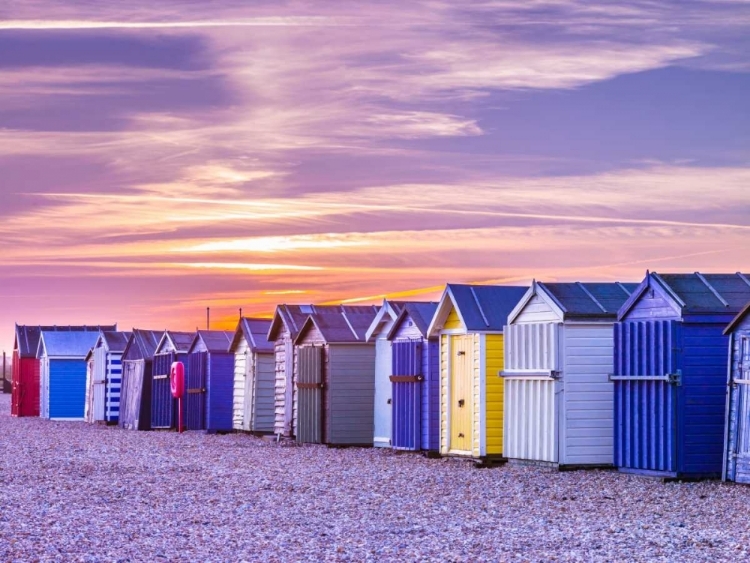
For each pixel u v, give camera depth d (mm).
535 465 25016
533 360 25156
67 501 19562
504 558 13898
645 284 22859
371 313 35188
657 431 22359
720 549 14469
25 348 60250
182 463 27375
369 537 15539
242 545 14859
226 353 42156
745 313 21016
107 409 51000
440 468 25562
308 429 34625
